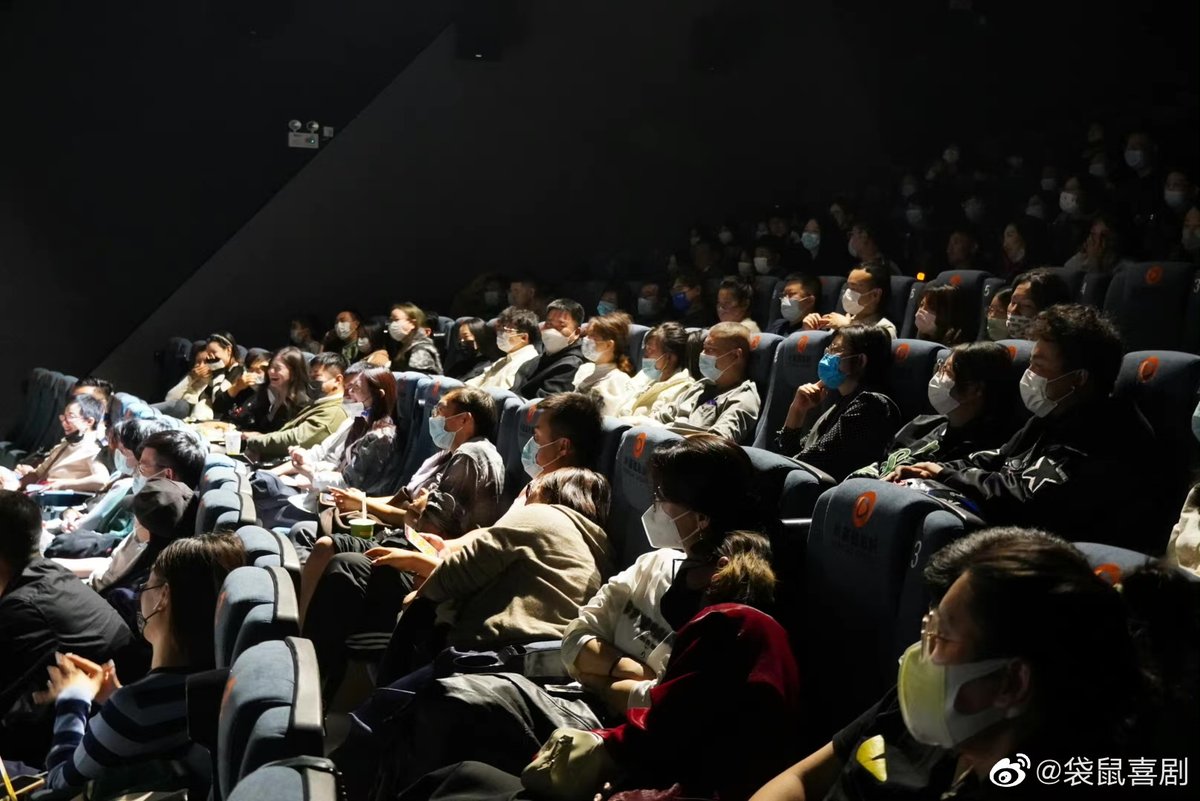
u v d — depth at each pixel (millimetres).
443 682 2211
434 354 6656
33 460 6695
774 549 2098
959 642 1243
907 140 9453
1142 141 6488
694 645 1833
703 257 7426
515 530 2631
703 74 9438
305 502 4629
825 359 3387
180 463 3693
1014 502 2416
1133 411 2506
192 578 2229
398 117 9133
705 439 2137
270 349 9062
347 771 2414
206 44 8906
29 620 2594
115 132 8852
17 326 8750
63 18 8727
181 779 2109
